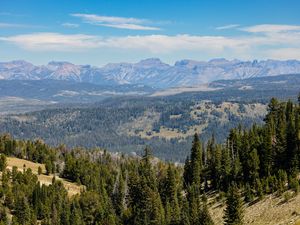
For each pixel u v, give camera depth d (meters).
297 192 107.44
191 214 123.44
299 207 99.38
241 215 104.81
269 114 173.50
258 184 119.94
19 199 165.75
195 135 170.50
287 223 94.00
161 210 141.62
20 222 160.88
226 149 158.50
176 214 134.50
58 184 198.75
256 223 103.75
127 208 167.75
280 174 119.75
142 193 148.12
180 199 153.62
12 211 169.12
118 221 157.62
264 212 107.38
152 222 138.62
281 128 142.00
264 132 156.75
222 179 148.88
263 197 116.38
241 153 157.00
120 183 180.38
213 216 124.06
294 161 126.88
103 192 190.75
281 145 135.62
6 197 171.25
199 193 151.88
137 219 143.50
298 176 120.75
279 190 112.94
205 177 159.50
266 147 137.25
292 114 164.12
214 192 149.75
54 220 164.75
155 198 142.88
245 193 123.38
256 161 135.88
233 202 104.31
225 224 104.25
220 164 152.62
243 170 142.62
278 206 106.44
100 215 168.62
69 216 165.50
